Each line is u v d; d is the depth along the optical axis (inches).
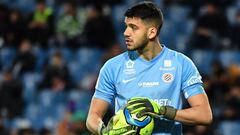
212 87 1792.6
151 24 617.3
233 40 2165.4
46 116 1936.5
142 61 626.2
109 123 603.2
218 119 1742.1
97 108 642.8
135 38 616.4
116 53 1889.8
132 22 616.7
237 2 2372.0
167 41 2187.5
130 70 627.8
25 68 2074.3
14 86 1936.5
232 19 2336.4
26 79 2044.8
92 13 2164.1
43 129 1755.7
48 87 1982.0
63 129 1663.4
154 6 623.2
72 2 2194.9
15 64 2076.8
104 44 2156.7
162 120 620.4
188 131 1569.9
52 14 2212.1
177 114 597.9
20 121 1892.2
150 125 594.6
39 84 2001.7
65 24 2178.9
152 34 620.1
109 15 2258.9
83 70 2107.5
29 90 2015.3
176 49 2135.8
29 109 1942.7
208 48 2133.4
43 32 2180.1
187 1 2351.1
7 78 1941.4
